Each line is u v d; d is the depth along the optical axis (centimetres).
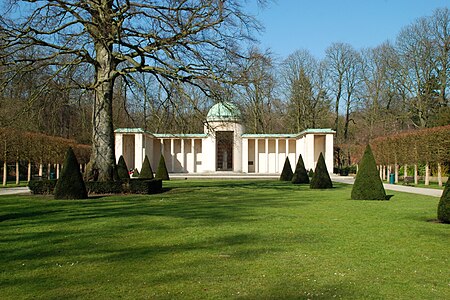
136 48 2295
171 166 6556
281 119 7425
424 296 583
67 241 967
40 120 2239
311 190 2762
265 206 1736
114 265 745
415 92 5397
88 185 2305
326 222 1272
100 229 1135
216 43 2295
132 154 6241
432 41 5097
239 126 6309
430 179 4406
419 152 3588
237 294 586
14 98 2330
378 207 1709
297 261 775
